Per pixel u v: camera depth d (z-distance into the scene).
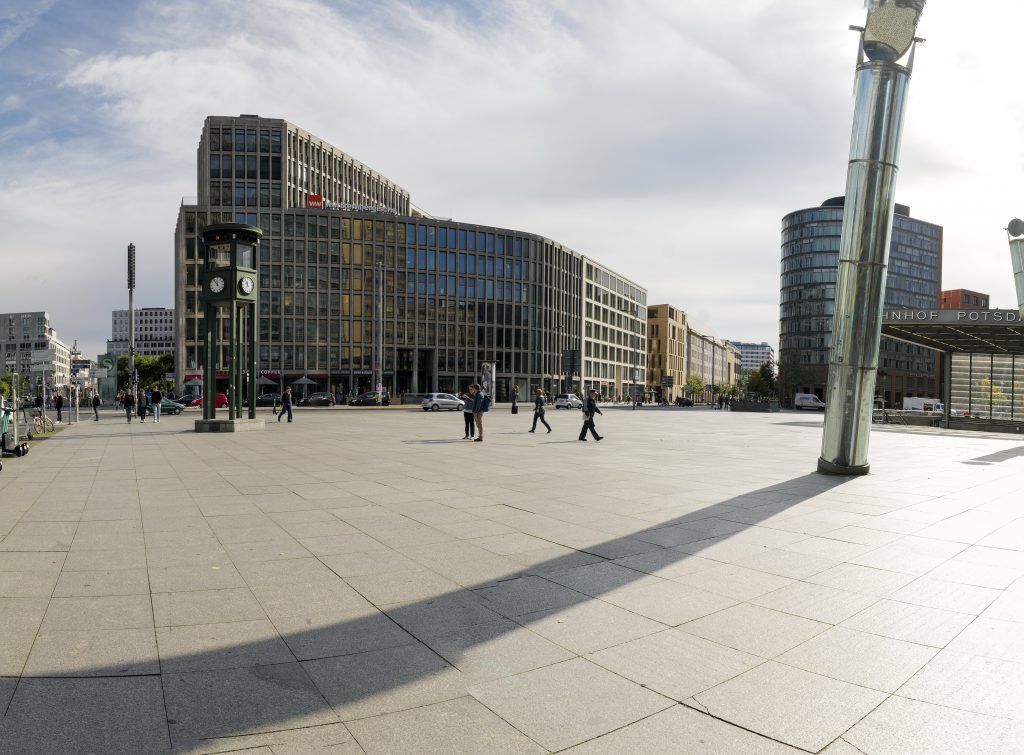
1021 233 27.94
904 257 119.12
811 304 117.00
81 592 5.09
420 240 85.12
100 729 3.08
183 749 2.92
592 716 3.27
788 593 5.24
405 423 32.09
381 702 3.39
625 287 130.75
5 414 15.20
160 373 117.94
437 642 4.19
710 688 3.59
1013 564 6.11
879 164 12.70
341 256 80.69
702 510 8.71
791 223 121.12
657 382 151.25
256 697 3.42
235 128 77.31
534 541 6.89
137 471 12.60
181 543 6.70
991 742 3.07
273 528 7.44
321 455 15.86
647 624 4.54
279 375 77.75
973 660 3.99
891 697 3.51
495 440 21.48
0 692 3.43
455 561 6.10
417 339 84.50
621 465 14.08
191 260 75.12
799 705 3.41
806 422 40.28
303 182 81.88
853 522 8.00
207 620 4.52
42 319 174.25
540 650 4.08
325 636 4.26
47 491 10.04
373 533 7.22
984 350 37.22
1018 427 33.59
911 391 116.75
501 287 91.25
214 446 18.42
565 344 103.62
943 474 13.23
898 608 4.90
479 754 2.92
